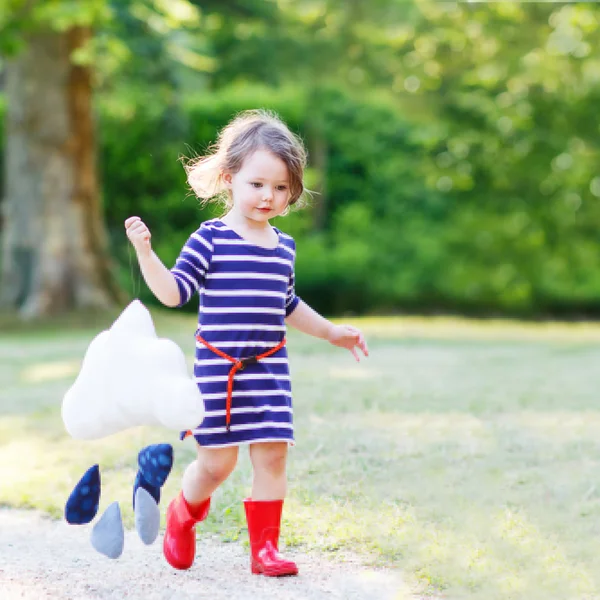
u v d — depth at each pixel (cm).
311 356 1539
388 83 3294
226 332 498
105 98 2975
